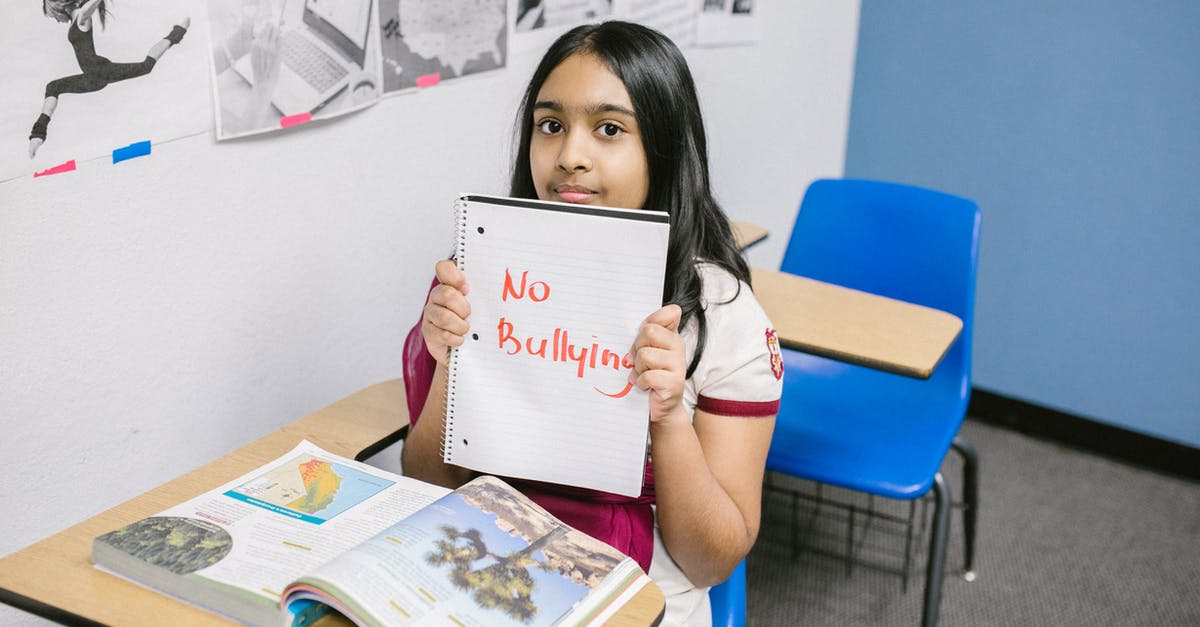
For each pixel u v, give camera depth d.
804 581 2.05
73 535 0.85
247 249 1.30
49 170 1.03
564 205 0.83
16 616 1.14
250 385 1.37
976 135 2.70
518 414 0.88
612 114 0.94
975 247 1.79
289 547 0.81
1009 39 2.57
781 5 2.48
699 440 1.03
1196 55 2.30
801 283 1.76
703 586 1.06
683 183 1.01
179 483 0.96
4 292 1.02
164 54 1.11
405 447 1.10
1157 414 2.58
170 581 0.76
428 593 0.72
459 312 0.86
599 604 0.76
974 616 1.96
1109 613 1.99
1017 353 2.76
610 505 1.01
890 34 2.79
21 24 0.97
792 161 2.77
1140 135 2.43
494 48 1.63
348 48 1.35
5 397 1.05
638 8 1.96
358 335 1.54
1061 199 2.59
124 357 1.17
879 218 1.91
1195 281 2.44
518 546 0.80
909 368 1.39
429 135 1.55
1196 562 2.19
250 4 1.20
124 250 1.13
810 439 1.71
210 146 1.20
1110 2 2.39
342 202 1.43
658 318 0.82
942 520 1.68
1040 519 2.34
